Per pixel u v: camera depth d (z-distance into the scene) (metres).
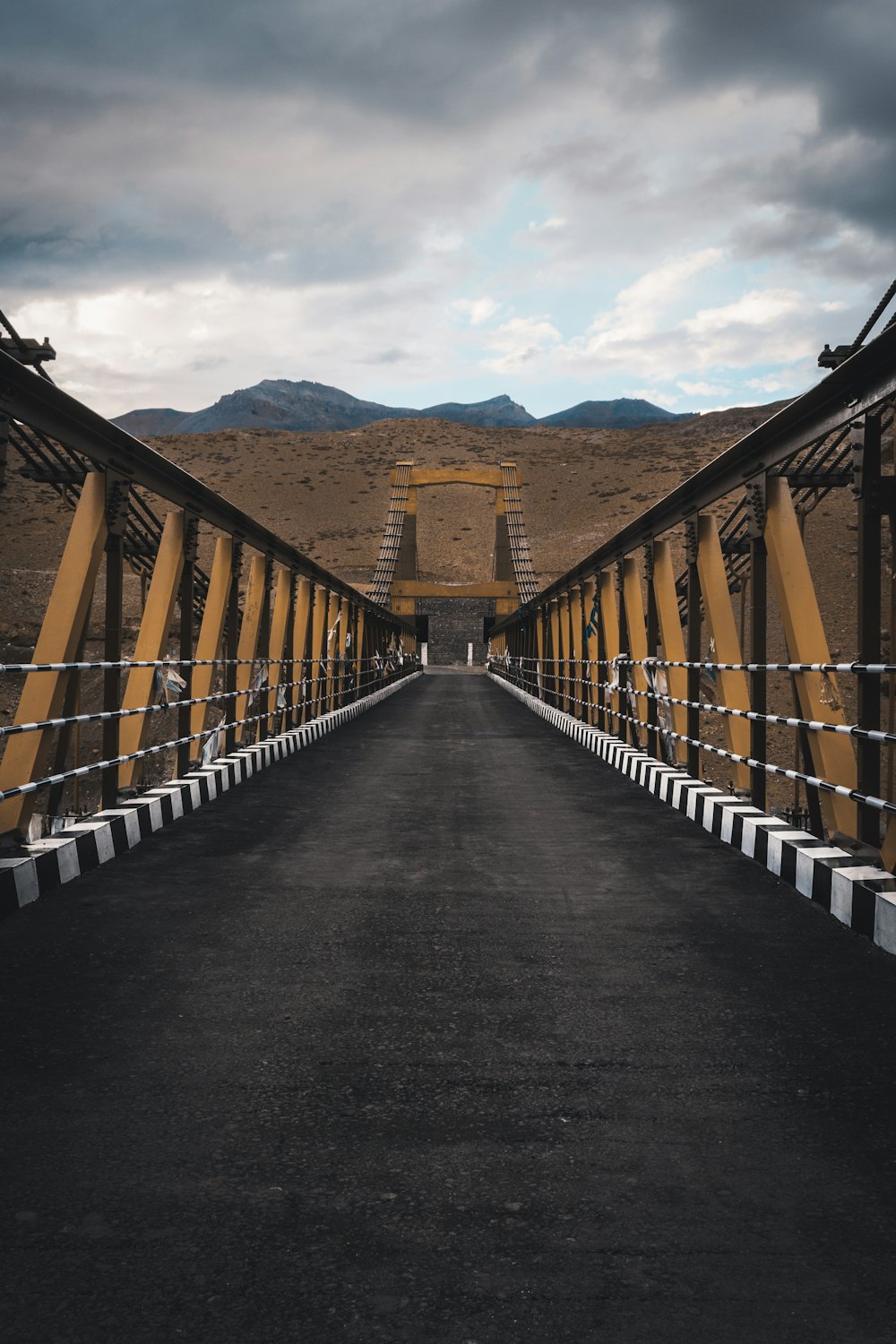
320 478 164.38
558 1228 2.62
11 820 6.71
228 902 6.09
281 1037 3.94
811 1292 2.36
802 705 7.59
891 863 5.86
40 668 6.27
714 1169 2.93
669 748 11.84
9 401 6.14
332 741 18.80
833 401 6.60
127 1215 2.67
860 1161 2.99
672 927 5.57
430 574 132.25
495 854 7.66
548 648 30.81
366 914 5.82
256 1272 2.42
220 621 12.88
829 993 4.49
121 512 8.20
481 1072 3.62
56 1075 3.56
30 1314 2.26
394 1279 2.40
